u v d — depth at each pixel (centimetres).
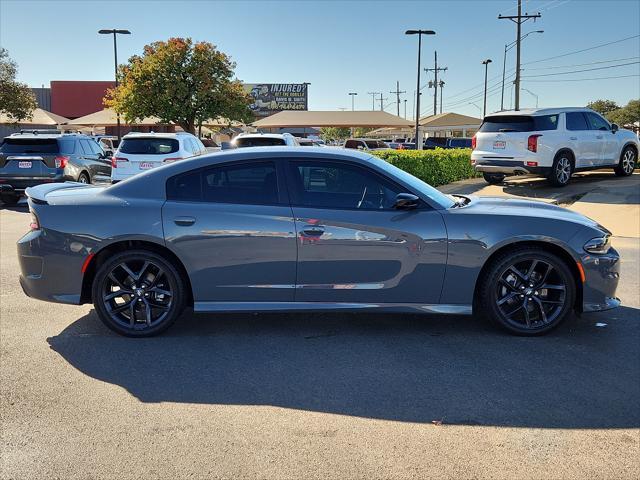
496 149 1399
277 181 473
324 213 464
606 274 475
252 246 463
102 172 1595
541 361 430
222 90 3025
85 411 351
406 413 350
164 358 436
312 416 346
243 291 471
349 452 306
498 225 467
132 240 466
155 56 2912
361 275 468
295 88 7519
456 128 3997
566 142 1390
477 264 466
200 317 533
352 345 463
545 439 320
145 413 348
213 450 307
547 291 485
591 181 1582
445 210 473
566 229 471
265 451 307
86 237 464
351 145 3750
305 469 290
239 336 484
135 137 1381
